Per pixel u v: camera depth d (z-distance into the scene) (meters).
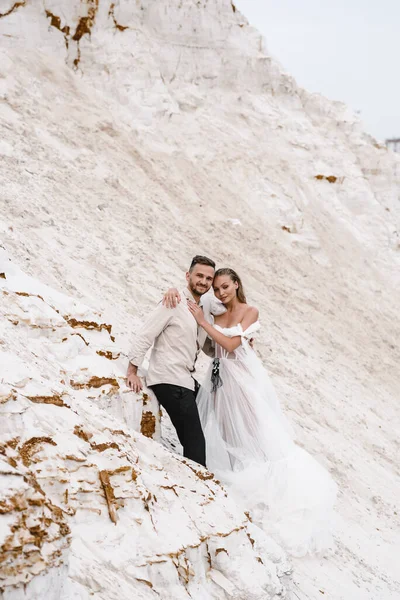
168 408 4.62
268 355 9.09
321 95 19.30
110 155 11.55
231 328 4.91
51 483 2.81
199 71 15.96
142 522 3.17
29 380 3.31
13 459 2.50
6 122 10.13
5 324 4.00
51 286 6.36
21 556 2.25
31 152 9.77
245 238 12.53
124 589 2.80
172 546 3.17
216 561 3.48
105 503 3.09
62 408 3.32
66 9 13.55
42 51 13.12
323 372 10.03
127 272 8.41
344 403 9.42
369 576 4.95
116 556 2.94
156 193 11.57
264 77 17.19
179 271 9.77
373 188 18.48
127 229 9.75
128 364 4.83
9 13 12.84
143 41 14.80
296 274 12.90
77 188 9.84
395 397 11.38
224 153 14.55
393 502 7.17
